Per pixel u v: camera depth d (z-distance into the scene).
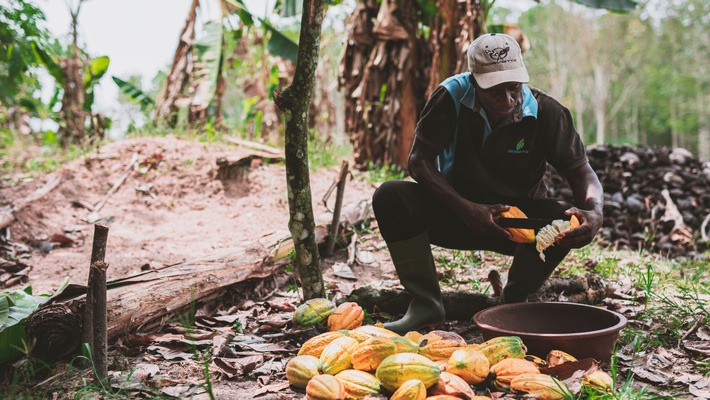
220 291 3.94
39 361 2.88
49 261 5.30
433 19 8.02
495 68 2.93
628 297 4.05
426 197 3.35
